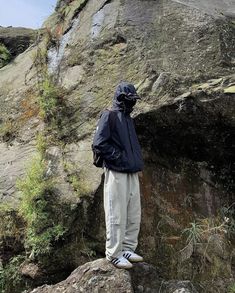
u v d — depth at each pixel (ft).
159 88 18.99
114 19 22.34
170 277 17.56
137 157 15.78
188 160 19.88
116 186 15.46
